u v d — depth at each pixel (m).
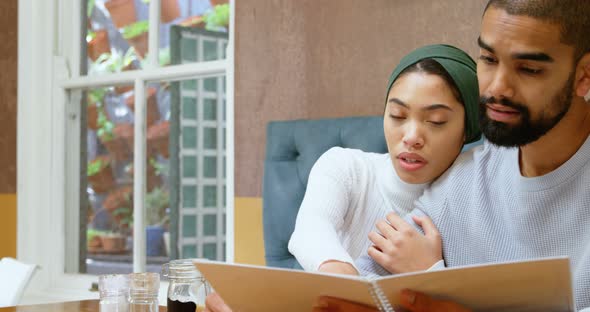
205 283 1.73
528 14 1.18
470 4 2.60
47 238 3.97
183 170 3.51
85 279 3.83
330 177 1.74
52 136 3.99
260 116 3.11
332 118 2.75
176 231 3.52
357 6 2.87
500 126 1.26
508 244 1.44
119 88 3.79
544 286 1.03
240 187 3.14
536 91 1.21
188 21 3.53
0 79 4.07
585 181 1.33
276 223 2.81
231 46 3.25
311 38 2.98
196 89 3.47
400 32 2.76
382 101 2.79
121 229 3.75
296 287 1.13
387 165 1.72
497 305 1.09
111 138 3.82
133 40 3.75
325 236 1.57
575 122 1.30
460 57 1.56
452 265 1.50
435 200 1.56
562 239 1.36
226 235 3.27
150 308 1.80
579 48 1.20
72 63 3.98
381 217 1.70
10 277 2.67
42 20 4.00
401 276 1.02
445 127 1.54
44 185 3.99
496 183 1.47
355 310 1.10
